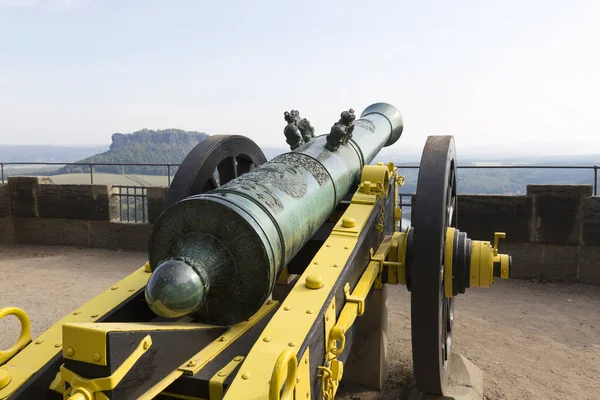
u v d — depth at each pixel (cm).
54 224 693
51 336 174
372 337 293
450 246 238
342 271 191
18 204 698
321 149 253
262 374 137
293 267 275
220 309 172
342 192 246
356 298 196
